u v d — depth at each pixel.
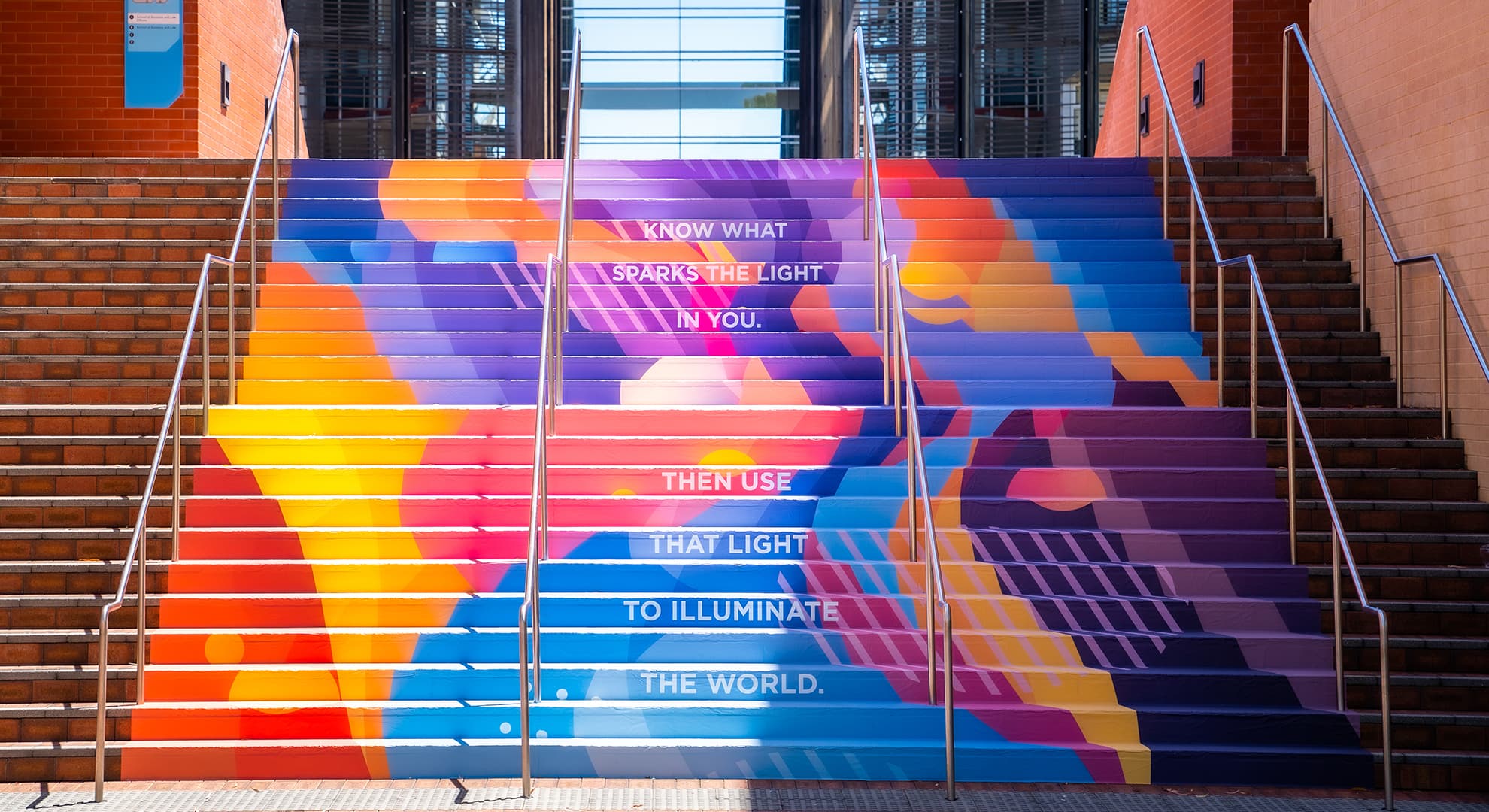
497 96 18.64
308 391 7.90
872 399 8.06
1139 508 7.13
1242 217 9.33
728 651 6.48
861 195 9.89
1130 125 13.29
